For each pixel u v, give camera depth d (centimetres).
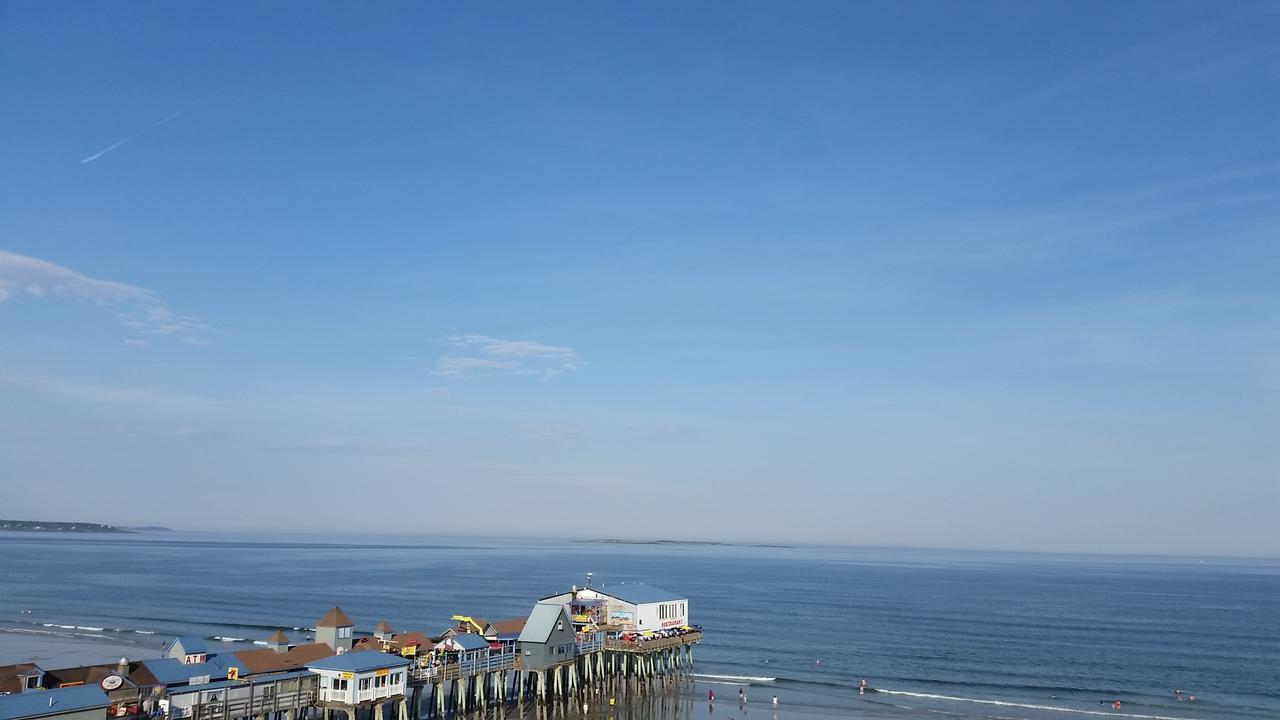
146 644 12669
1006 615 18900
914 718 9012
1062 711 9538
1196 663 12662
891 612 19275
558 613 8212
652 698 9481
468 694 8262
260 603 18550
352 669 6278
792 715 8956
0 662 10862
